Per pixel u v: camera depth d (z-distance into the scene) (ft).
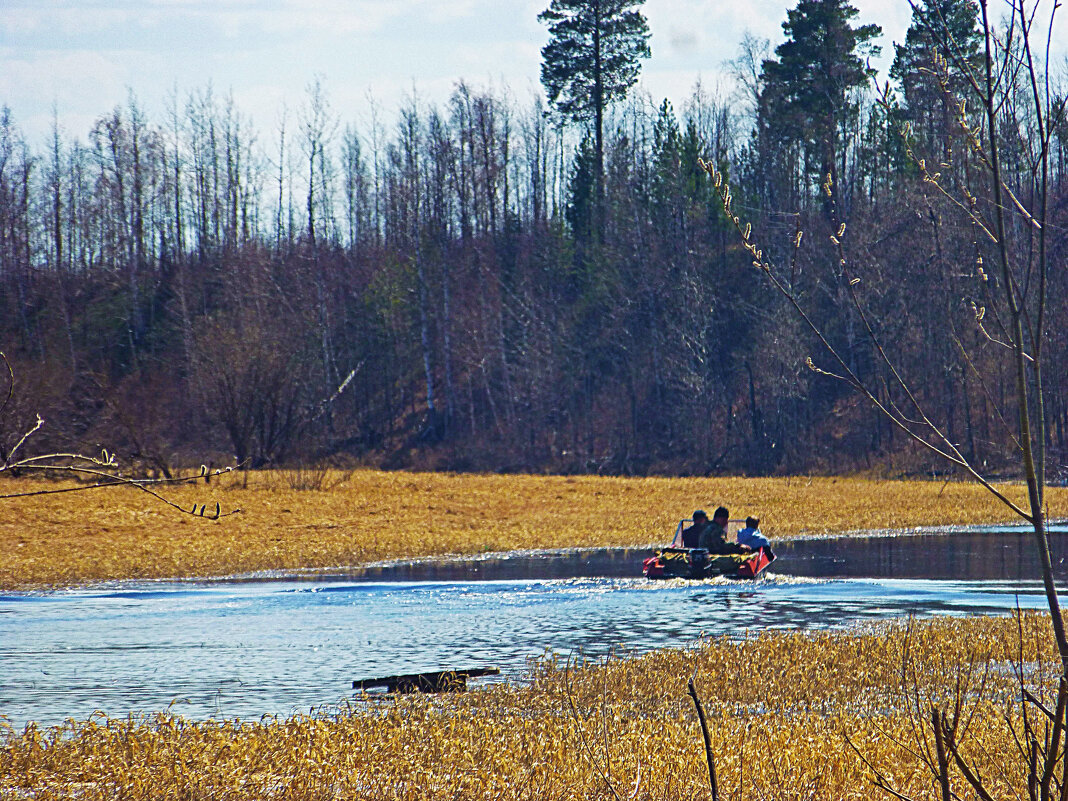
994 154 45.93
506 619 217.77
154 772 107.24
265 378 603.26
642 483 615.98
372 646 189.88
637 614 223.30
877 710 135.74
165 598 248.32
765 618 216.33
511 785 102.99
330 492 522.06
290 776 107.55
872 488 573.33
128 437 547.90
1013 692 140.77
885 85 50.93
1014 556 321.73
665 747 112.68
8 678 163.63
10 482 483.51
